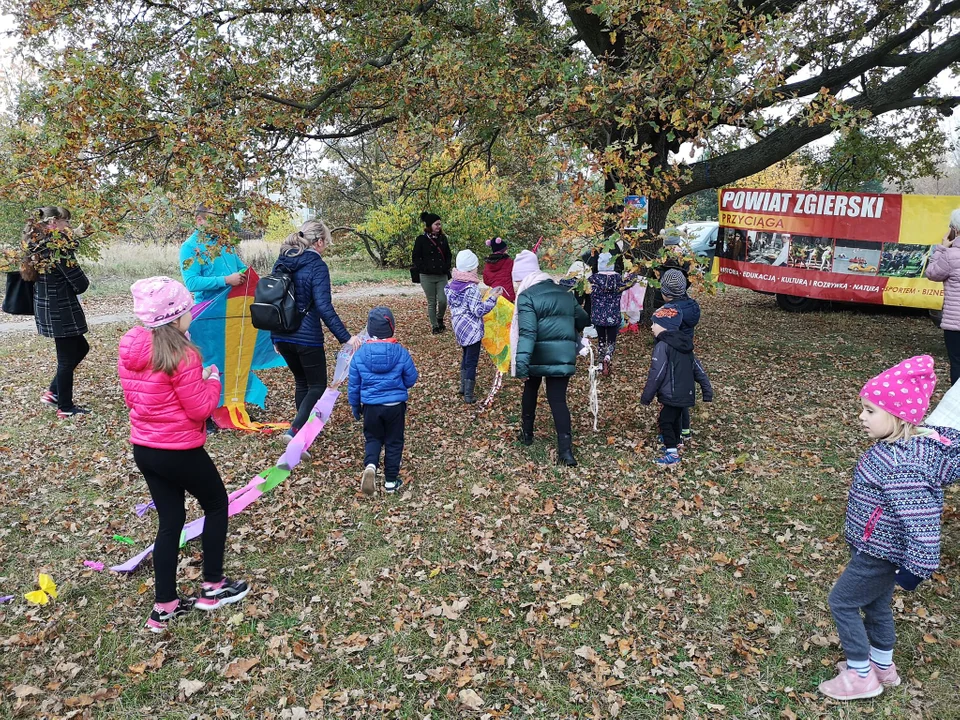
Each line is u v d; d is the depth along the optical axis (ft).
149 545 13.35
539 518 14.56
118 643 10.44
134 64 24.22
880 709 9.11
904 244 32.94
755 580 12.16
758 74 18.03
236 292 18.98
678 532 13.91
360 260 87.20
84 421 20.24
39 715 8.98
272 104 24.54
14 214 40.52
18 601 11.53
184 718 9.04
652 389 16.37
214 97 22.66
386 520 14.43
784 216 35.76
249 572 12.43
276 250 80.69
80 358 20.61
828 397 22.57
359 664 10.14
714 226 51.19
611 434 19.34
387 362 14.97
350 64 26.00
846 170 38.91
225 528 11.09
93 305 50.26
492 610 11.46
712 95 18.30
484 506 15.02
